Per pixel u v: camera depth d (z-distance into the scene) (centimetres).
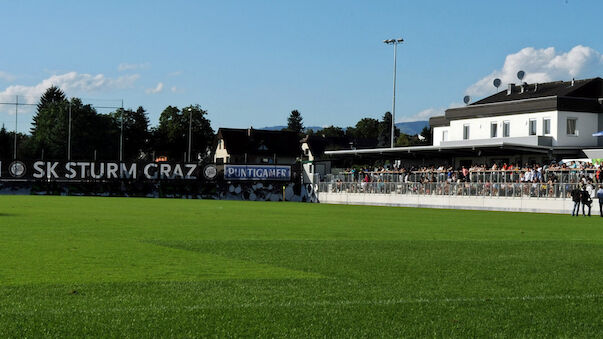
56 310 842
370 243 1805
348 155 6594
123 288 1011
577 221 3303
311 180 6700
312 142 13550
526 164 5169
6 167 6128
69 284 1043
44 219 2647
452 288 1046
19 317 801
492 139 6406
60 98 15662
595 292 1026
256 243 1761
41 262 1309
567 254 1572
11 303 883
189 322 791
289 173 6762
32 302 891
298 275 1165
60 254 1447
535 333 770
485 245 1794
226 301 916
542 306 915
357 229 2400
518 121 6284
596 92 6519
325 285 1059
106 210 3503
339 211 4109
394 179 5788
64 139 12419
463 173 5278
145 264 1296
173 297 941
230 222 2691
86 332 738
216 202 5462
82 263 1302
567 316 856
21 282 1059
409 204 5597
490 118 6594
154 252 1512
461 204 5147
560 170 4656
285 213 3653
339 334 751
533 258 1475
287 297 952
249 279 1112
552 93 6569
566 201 4384
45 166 6212
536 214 4169
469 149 5472
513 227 2694
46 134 12494
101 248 1587
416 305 909
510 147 5138
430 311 873
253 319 812
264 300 928
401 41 7344
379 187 5909
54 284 1041
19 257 1386
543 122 6044
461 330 778
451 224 2831
